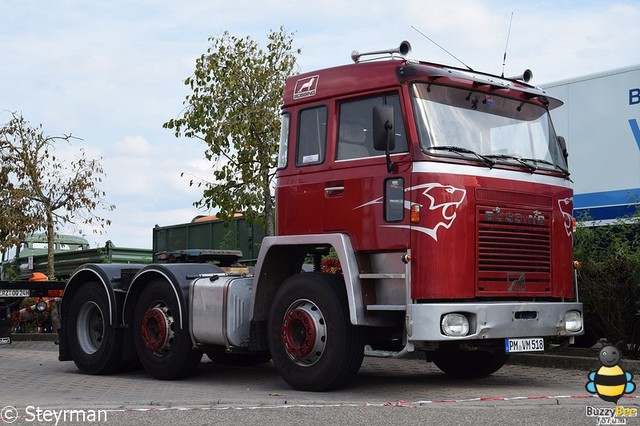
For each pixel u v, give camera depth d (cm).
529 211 937
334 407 793
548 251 953
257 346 1003
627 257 1127
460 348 907
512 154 946
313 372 927
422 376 1095
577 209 1447
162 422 720
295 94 995
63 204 1997
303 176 972
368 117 926
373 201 906
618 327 1129
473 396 877
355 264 914
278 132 1567
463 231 881
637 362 1039
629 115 1388
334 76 961
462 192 884
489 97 948
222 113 1566
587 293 1145
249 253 1883
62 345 1223
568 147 1464
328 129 956
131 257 2173
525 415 729
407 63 910
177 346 1077
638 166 1373
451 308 863
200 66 1594
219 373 1170
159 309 1098
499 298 910
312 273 952
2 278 2388
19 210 1956
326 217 945
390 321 920
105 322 1162
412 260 872
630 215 1345
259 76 1580
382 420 716
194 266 1111
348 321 915
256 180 1555
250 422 714
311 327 927
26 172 1947
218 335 1029
